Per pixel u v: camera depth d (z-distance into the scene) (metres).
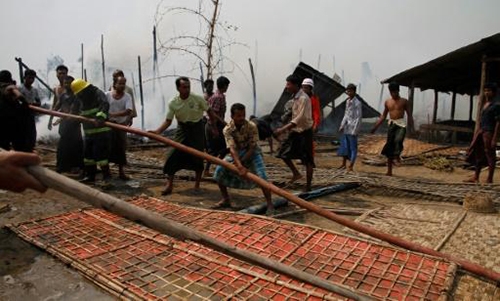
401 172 8.30
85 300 2.78
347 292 1.50
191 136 5.66
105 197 1.03
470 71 13.76
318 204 5.44
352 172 7.48
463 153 10.20
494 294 2.87
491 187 6.29
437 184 6.48
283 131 5.55
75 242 3.64
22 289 2.89
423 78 14.23
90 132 5.87
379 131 18.78
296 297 2.79
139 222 1.11
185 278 3.04
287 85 5.74
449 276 2.99
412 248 3.12
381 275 3.09
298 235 3.84
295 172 6.14
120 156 6.41
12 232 3.88
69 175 6.57
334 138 14.69
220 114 6.82
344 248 3.58
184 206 4.77
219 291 2.87
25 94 7.01
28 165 0.89
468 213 4.79
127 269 3.16
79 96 5.61
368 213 4.69
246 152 4.78
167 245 3.57
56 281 3.02
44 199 5.06
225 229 3.99
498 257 3.48
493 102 6.59
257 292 2.86
